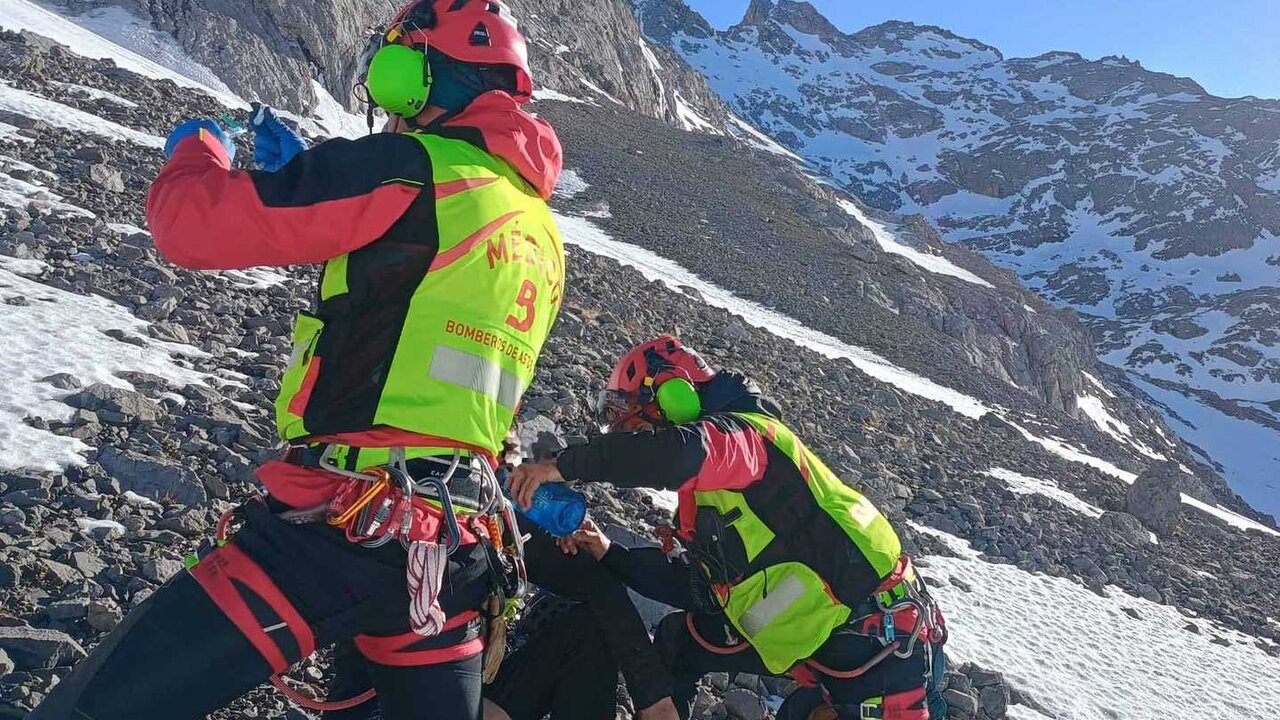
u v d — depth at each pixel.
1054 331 81.44
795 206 65.75
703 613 4.36
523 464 3.45
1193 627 11.81
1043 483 19.47
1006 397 37.56
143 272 9.95
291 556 2.60
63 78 20.95
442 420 2.61
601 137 69.38
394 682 2.77
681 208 52.94
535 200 2.88
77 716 2.43
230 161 2.80
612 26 116.81
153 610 2.55
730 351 18.91
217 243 2.50
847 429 16.00
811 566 3.92
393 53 2.76
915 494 13.40
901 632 3.94
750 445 3.77
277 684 3.18
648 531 7.36
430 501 2.63
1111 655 9.50
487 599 2.93
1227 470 183.88
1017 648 8.62
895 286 52.62
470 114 2.80
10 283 8.57
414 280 2.61
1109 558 14.06
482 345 2.67
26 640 3.94
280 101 34.81
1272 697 9.84
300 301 10.91
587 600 3.98
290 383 2.67
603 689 3.97
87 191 12.73
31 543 4.69
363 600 2.63
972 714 6.48
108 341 7.81
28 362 6.84
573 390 10.54
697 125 137.88
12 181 11.91
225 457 6.17
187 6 34.91
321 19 38.38
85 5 33.25
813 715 4.38
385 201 2.55
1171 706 8.48
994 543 12.28
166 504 5.54
